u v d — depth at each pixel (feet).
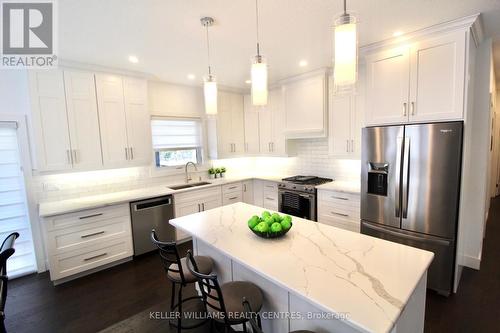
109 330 6.89
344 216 10.75
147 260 10.93
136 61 9.75
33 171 9.84
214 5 5.92
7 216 9.55
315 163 13.98
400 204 8.37
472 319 6.86
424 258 4.71
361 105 10.66
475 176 9.22
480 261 9.66
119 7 5.88
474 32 7.50
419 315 4.49
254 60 5.27
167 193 11.75
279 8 6.13
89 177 11.16
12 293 8.66
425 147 7.76
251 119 15.48
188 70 11.09
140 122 11.56
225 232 6.29
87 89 10.05
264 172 17.08
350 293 3.67
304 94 12.40
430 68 7.73
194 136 14.78
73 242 9.29
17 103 9.42
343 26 3.95
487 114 8.84
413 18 6.92
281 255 4.95
